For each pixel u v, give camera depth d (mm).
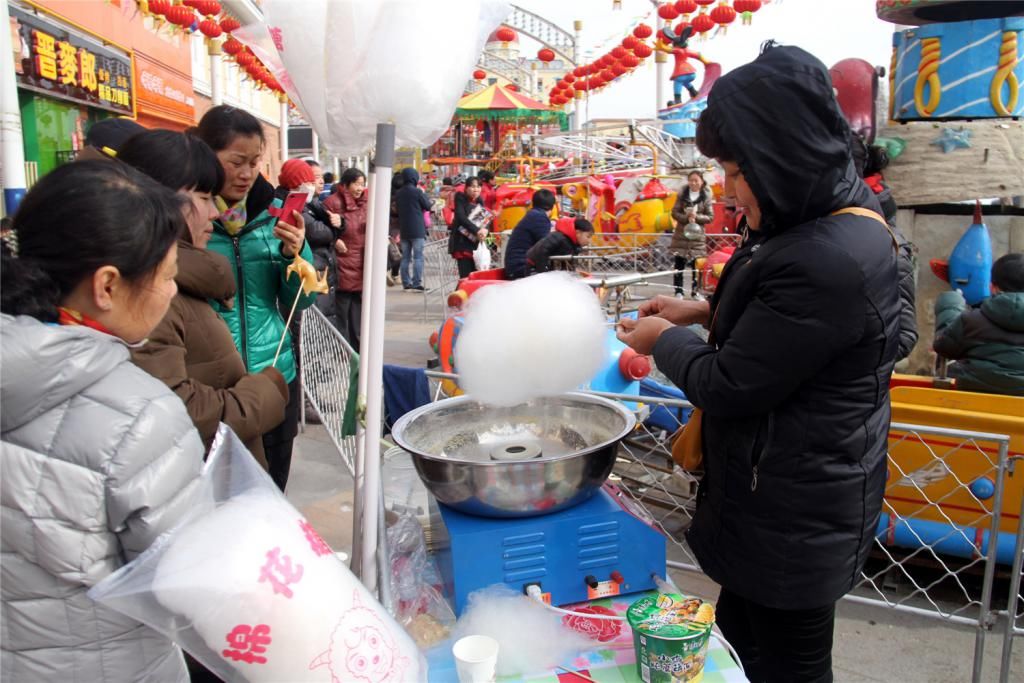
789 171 1406
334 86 1558
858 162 2205
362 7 1478
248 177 2418
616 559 1676
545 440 1999
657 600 1494
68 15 8266
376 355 1667
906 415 3133
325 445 4914
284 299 2729
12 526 1034
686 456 1872
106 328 1181
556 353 1635
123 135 2271
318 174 6438
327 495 4156
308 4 1561
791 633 1693
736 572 1652
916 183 3531
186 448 1121
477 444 1973
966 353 3184
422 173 30203
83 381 1034
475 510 1636
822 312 1393
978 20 3309
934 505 3086
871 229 1456
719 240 7957
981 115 3389
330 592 1137
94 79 8992
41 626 1086
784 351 1420
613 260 7223
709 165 9086
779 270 1432
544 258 5840
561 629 1546
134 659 1156
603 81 11688
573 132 14617
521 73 25328
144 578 1016
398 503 2404
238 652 1065
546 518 1642
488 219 9852
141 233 1143
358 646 1141
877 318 1447
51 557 1034
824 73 1401
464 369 1721
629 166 12383
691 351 1648
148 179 1221
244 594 1038
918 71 3473
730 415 1540
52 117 8055
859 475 1553
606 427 1878
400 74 1496
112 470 1035
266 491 1201
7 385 974
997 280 3094
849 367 1492
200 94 15156
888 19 3709
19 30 6992
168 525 1076
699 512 1786
